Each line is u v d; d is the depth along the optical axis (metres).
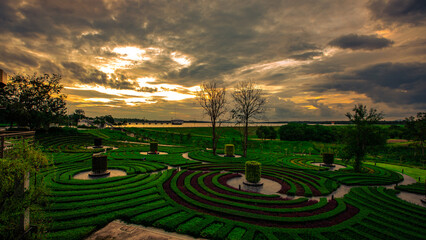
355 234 13.02
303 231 12.98
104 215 14.02
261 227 13.23
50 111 63.28
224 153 50.03
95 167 24.62
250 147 69.12
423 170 36.62
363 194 21.33
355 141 32.84
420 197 22.28
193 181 23.34
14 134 10.10
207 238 12.06
